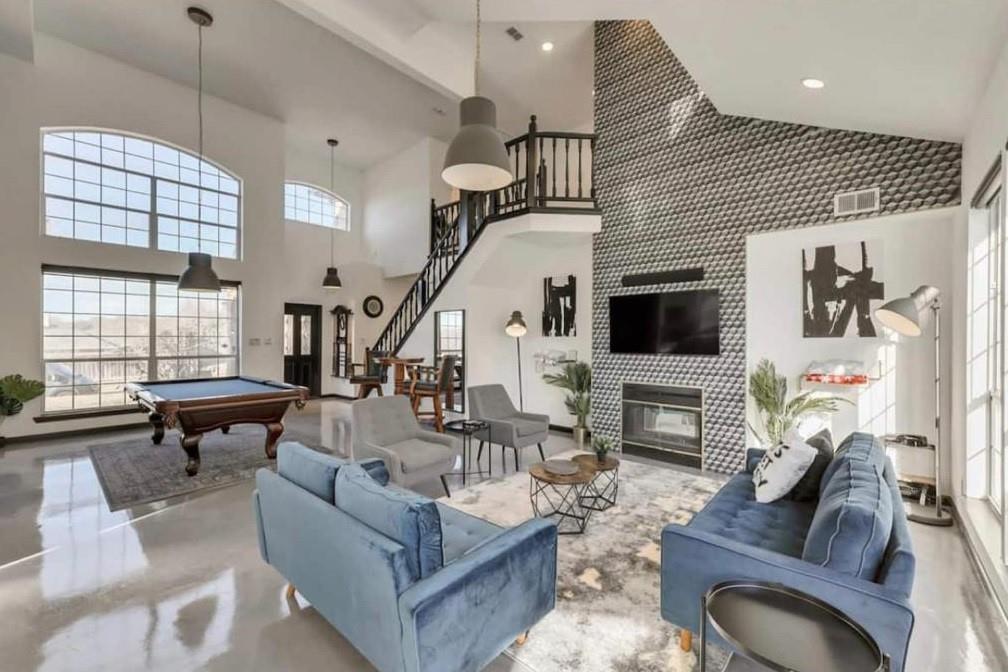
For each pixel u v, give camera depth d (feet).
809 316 13.87
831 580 5.22
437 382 20.29
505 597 5.99
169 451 16.87
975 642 6.88
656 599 7.75
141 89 20.59
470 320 20.89
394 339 26.07
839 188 12.85
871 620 4.95
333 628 7.06
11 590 7.98
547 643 6.68
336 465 6.81
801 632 4.60
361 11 14.38
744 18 8.37
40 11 16.87
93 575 8.50
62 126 18.74
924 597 8.01
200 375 23.27
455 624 5.32
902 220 12.52
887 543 5.56
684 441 16.10
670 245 16.25
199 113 22.38
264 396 15.14
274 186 25.32
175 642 6.71
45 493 12.59
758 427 14.65
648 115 16.81
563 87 21.62
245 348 24.35
